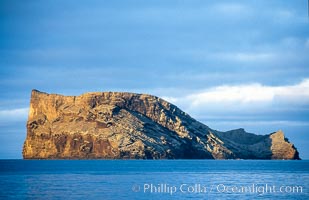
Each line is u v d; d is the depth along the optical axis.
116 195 153.00
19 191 163.00
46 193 157.62
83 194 155.25
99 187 178.38
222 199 144.38
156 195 153.38
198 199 144.25
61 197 147.62
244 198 147.00
